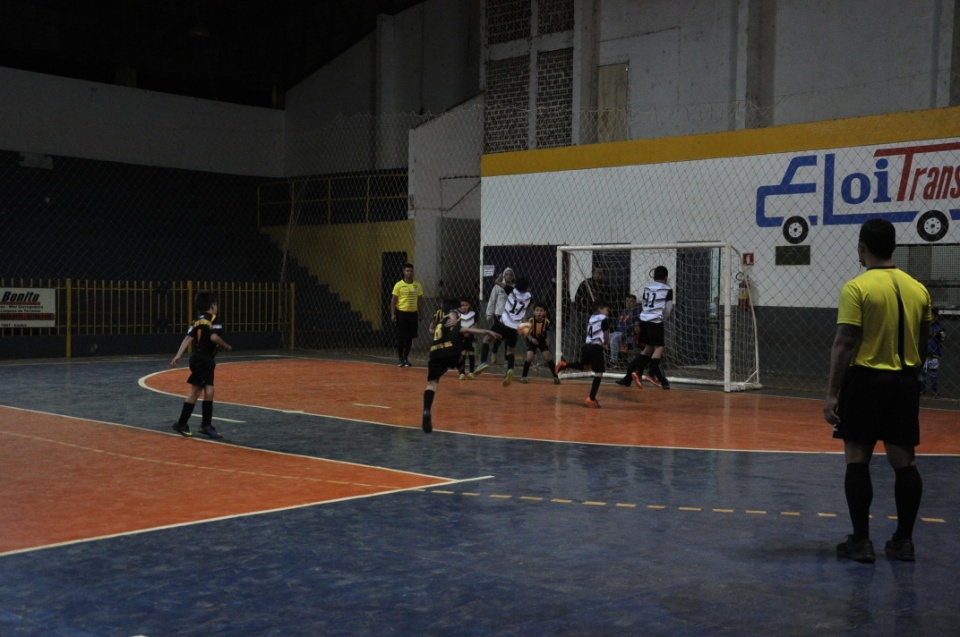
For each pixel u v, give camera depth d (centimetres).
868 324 558
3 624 445
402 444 1002
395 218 2623
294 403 1355
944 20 1898
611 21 2412
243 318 2605
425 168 2531
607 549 588
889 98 1984
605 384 1692
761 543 605
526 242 2203
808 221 1792
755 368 1723
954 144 1614
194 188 2881
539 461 905
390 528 637
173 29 2941
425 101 2853
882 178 1700
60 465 870
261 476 823
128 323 2430
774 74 2162
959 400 1494
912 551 565
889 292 558
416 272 2511
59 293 2266
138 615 458
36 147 2634
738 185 1886
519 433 1088
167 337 2356
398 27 2892
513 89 2627
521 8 2609
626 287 2039
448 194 2588
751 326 1870
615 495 751
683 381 1719
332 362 2114
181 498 729
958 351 1628
